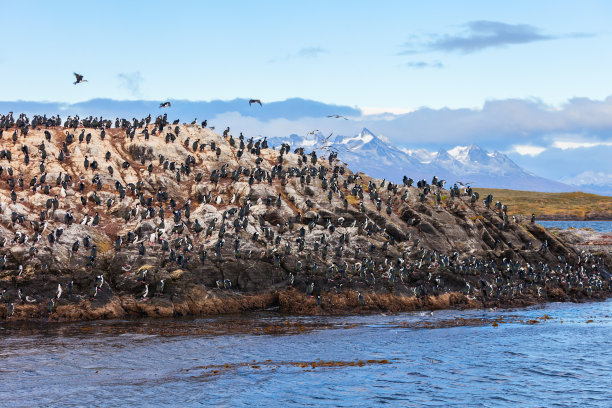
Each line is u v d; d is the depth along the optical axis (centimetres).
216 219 6812
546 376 4056
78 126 9069
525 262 7725
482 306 6662
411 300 6400
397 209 7938
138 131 8912
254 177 7750
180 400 3475
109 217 6938
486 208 8294
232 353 4491
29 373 3938
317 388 3728
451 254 7312
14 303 5550
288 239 6731
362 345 4803
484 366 4266
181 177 7969
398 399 3572
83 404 3388
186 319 5709
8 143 8025
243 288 6259
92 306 5669
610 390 3769
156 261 6084
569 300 7206
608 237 13575
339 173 9006
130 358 4316
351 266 6569
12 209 6450
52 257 5862
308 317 5894
